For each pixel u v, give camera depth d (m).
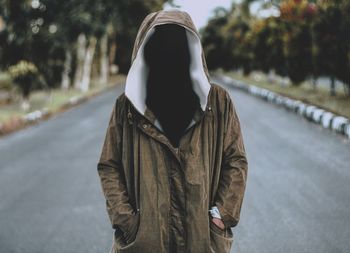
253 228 5.75
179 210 2.33
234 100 25.83
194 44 2.36
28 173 9.83
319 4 20.12
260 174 8.55
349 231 5.56
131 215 2.36
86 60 37.50
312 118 15.55
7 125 17.14
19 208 7.19
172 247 2.35
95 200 7.37
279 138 12.37
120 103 2.45
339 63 19.84
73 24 31.78
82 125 17.86
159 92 2.37
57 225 6.23
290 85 30.98
